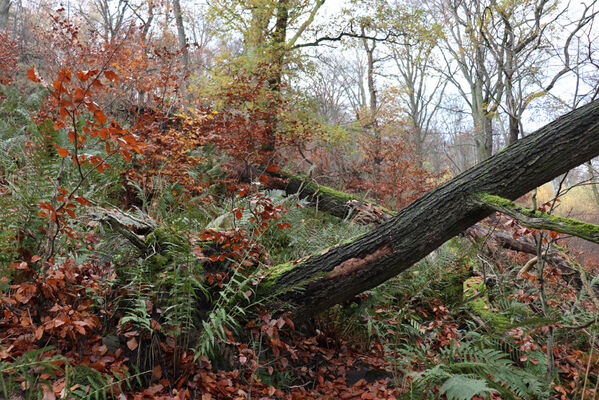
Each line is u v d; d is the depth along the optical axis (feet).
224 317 8.97
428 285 13.96
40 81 7.27
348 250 10.96
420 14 33.06
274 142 25.68
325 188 23.82
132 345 8.52
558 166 9.84
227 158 24.06
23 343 7.79
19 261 8.90
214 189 20.70
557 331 13.19
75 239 9.57
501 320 12.81
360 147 39.19
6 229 8.69
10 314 8.34
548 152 9.77
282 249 14.52
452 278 15.15
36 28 26.43
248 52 28.55
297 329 12.19
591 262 23.17
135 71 20.47
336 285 10.80
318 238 15.34
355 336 12.78
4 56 26.35
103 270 9.61
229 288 9.91
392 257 10.63
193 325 9.21
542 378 10.30
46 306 8.70
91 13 47.83
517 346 12.34
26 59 31.55
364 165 37.68
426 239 10.53
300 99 28.30
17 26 49.19
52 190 10.02
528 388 9.57
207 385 8.98
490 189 10.16
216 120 21.71
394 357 11.01
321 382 10.75
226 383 9.23
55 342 8.34
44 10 49.34
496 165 10.23
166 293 9.75
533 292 14.07
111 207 13.80
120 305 9.56
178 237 10.26
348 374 11.43
